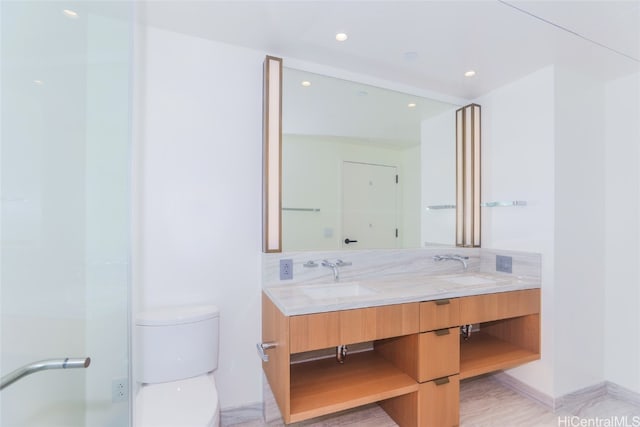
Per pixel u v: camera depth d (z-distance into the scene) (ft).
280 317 4.74
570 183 6.70
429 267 7.46
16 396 3.83
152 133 5.43
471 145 8.04
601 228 7.21
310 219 6.64
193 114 5.71
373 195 7.34
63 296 4.33
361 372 5.68
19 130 3.95
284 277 6.04
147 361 4.83
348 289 6.24
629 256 6.87
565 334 6.59
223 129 5.92
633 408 6.59
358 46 5.92
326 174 6.86
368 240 7.25
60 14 4.29
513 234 7.25
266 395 5.98
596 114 7.16
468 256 7.88
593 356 7.01
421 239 7.83
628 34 5.43
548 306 6.52
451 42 5.75
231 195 5.96
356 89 7.14
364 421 6.05
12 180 3.90
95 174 4.61
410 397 5.49
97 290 4.60
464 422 6.05
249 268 6.07
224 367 5.86
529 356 6.52
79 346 4.47
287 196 6.45
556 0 4.58
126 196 4.82
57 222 4.27
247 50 6.08
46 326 4.16
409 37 5.60
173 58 5.57
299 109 6.61
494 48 5.92
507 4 4.68
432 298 5.39
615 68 6.67
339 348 5.86
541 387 6.64
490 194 7.79
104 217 4.65
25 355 3.95
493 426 5.94
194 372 5.05
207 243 5.78
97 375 4.56
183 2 4.75
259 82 6.18
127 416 4.45
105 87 4.67
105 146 4.67
